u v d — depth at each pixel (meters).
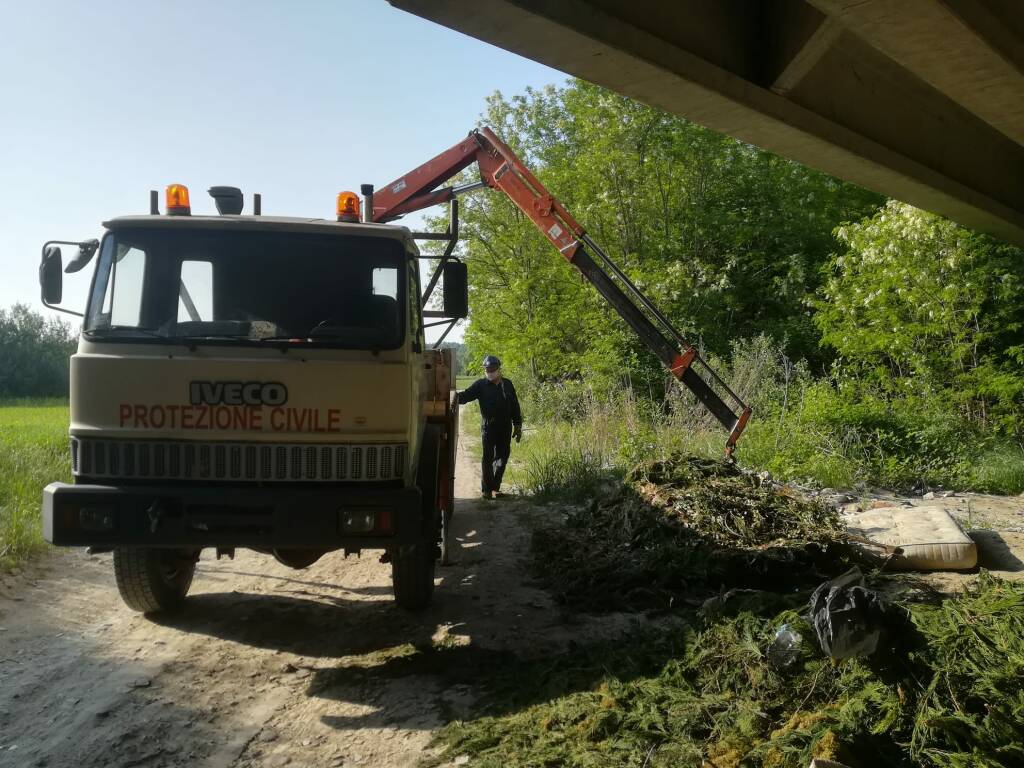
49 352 60.19
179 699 4.54
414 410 5.28
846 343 15.12
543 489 11.04
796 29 6.02
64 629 5.67
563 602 6.27
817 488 10.66
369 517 4.78
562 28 4.79
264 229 5.16
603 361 20.69
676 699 4.00
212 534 4.77
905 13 4.79
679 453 8.13
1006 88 5.86
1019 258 13.91
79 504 4.72
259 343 4.84
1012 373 13.55
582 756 3.60
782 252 24.83
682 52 5.55
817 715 3.59
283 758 3.88
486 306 26.89
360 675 4.92
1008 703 3.46
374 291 5.14
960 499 10.35
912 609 4.18
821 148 7.41
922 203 10.16
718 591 6.09
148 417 4.80
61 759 3.80
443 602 6.38
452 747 3.88
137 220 5.12
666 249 24.67
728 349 22.31
